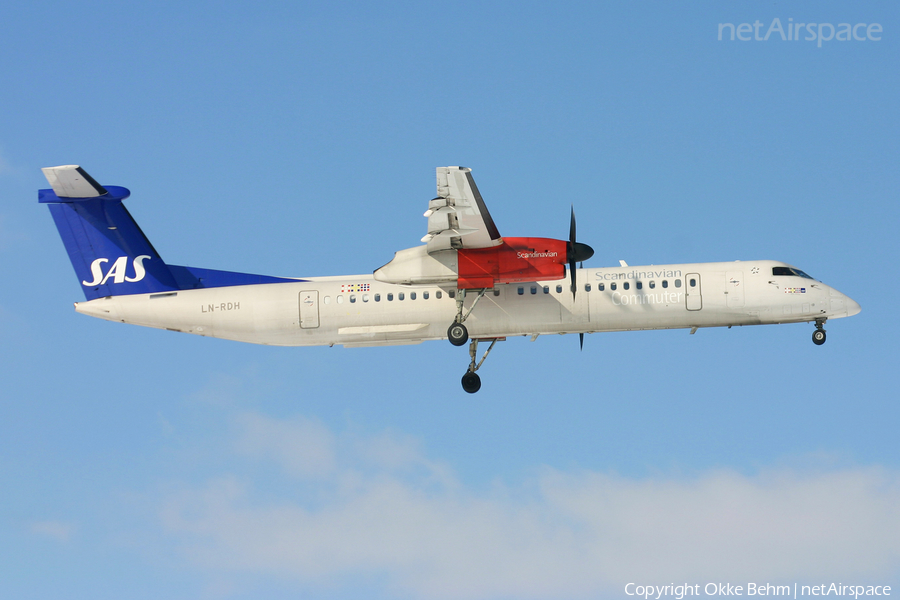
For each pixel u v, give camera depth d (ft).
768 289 315.17
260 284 334.85
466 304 318.24
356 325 323.78
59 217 333.01
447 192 281.33
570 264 305.73
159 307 331.57
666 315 316.40
